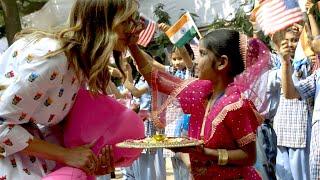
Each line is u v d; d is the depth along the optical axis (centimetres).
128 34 298
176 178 605
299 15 403
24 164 292
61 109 291
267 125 530
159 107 360
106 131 305
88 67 284
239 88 330
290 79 443
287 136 505
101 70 287
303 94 440
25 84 272
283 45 443
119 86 758
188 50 626
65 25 290
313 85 438
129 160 322
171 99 353
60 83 280
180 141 302
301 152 502
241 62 335
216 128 320
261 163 519
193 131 348
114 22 281
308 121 499
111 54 295
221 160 317
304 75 478
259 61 340
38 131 299
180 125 375
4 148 284
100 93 310
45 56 272
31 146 287
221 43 331
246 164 322
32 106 279
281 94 502
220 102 324
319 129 389
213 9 1161
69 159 291
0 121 280
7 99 274
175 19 1220
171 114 360
